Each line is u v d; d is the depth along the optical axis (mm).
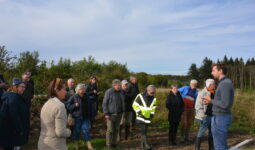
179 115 9906
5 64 12641
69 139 10133
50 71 14172
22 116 6086
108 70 20188
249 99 18766
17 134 6012
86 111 8703
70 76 14906
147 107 8898
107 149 8828
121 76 19672
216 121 6051
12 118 5887
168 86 26938
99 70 19641
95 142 9891
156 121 14625
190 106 10586
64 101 9461
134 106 9031
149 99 8984
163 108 16516
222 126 5973
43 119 4543
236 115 16172
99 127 12625
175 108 9867
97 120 13438
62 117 4477
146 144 8914
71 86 9875
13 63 13016
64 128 4469
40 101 12523
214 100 6109
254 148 8945
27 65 13312
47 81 13156
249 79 40562
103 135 11281
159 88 23250
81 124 8719
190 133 12492
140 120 8922
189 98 10602
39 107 12320
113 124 9086
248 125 15000
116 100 9039
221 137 6027
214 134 6105
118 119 9180
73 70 17250
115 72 19719
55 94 4688
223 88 5945
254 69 43969
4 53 12695
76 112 8570
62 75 14367
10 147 6059
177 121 9906
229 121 6016
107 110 8961
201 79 47000
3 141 5945
